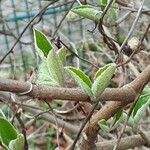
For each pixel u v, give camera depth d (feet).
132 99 0.55
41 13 0.77
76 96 0.51
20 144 0.54
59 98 0.50
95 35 1.22
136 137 0.75
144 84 0.55
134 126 0.61
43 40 0.57
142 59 1.06
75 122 1.09
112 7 0.69
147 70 0.56
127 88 0.55
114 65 0.50
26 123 1.14
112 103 0.60
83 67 1.25
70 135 1.18
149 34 1.00
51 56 0.53
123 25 1.13
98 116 0.62
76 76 0.50
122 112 0.61
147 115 1.19
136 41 0.75
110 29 0.95
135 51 0.63
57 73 0.53
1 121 0.55
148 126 1.13
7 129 0.56
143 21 1.06
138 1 0.90
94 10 0.68
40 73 0.57
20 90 0.48
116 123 0.60
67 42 1.09
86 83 0.51
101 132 0.98
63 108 1.16
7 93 0.73
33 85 0.49
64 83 0.54
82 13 0.68
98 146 0.74
